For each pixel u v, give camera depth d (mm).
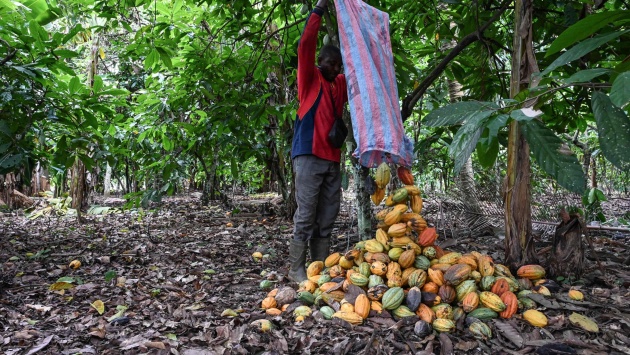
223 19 5035
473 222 5258
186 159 7863
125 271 4156
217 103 4980
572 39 1458
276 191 12820
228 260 4578
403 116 3953
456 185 5504
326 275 3074
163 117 6027
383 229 3018
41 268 4246
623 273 3342
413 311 2574
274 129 7203
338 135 3279
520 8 3084
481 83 4652
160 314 2920
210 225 7301
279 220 7500
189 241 5797
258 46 4977
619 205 10617
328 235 3586
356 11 2938
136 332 2623
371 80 2797
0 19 3775
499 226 5191
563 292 2926
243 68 5180
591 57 3439
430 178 9445
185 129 5715
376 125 2752
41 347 2389
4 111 4039
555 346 2186
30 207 9320
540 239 4738
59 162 4520
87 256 4719
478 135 1640
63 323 2799
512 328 2428
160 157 6582
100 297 3322
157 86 6145
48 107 4164
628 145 1384
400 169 3133
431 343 2311
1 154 3934
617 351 2172
